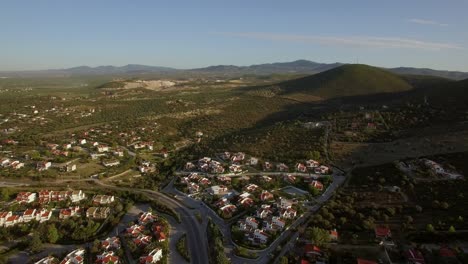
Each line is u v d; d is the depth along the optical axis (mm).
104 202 119438
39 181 134125
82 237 96500
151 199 123500
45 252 90312
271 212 106000
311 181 127438
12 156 156875
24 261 86438
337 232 89562
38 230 98312
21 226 100375
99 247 90062
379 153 140375
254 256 84188
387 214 94875
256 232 92438
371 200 105000
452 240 79312
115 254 86750
